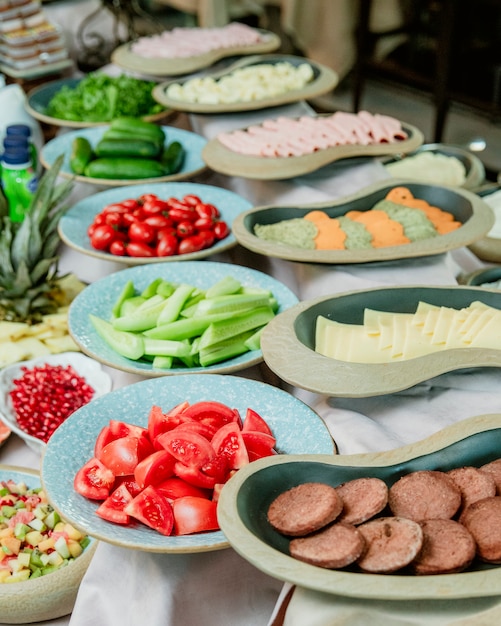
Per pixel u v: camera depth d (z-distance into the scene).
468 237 1.64
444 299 1.48
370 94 4.40
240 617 1.16
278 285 1.67
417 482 1.03
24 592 1.27
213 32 3.01
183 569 1.13
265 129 2.18
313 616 0.92
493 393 1.29
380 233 1.72
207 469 1.16
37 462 1.61
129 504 1.12
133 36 3.42
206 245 1.87
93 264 2.08
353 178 2.02
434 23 3.97
